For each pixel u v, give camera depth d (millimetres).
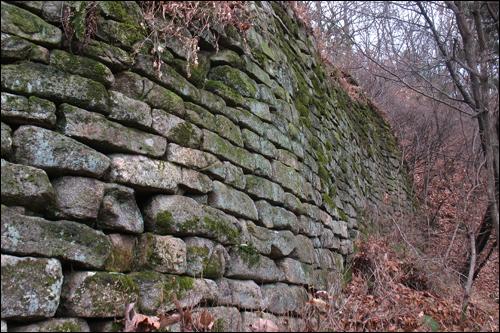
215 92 3096
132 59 2385
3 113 1778
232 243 2777
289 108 4277
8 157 1788
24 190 1745
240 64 3459
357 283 4645
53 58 2008
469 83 5738
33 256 1704
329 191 5230
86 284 1833
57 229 1812
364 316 3689
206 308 2373
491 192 4953
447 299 5078
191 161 2607
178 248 2324
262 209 3275
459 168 10477
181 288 2262
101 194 2033
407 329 3781
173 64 2750
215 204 2736
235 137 3141
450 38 5797
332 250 4898
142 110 2336
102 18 2293
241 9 3715
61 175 1933
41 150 1852
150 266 2174
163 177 2357
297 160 4195
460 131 11188
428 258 5461
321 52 6809
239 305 2676
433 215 10383
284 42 4910
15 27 1897
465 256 6969
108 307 1885
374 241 6094
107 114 2166
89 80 2105
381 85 11906
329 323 3113
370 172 8266
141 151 2279
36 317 1662
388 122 11258
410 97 12594
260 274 3014
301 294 3521
